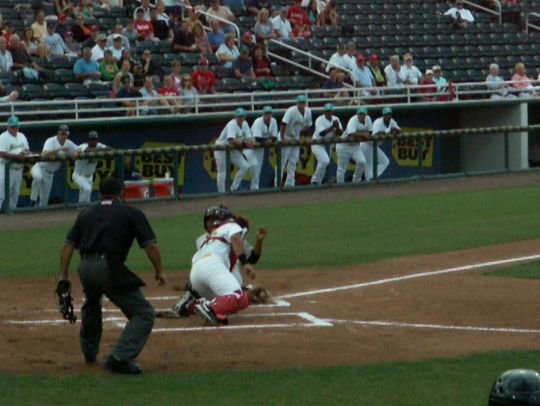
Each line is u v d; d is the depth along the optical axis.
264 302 31.53
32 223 50.03
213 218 29.89
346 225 48.38
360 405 20.47
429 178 65.88
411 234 45.69
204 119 63.84
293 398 20.92
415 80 72.25
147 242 23.16
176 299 32.38
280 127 64.50
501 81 75.19
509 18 84.88
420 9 82.25
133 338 22.98
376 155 64.25
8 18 64.62
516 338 26.92
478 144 67.44
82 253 23.22
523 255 40.53
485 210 52.78
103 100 58.66
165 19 68.06
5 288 34.22
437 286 34.31
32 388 21.59
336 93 68.12
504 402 12.04
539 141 70.38
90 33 64.88
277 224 48.78
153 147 63.19
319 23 76.56
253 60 68.31
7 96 57.94
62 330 27.80
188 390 21.52
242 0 75.25
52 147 54.62
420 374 22.83
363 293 33.19
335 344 26.22
